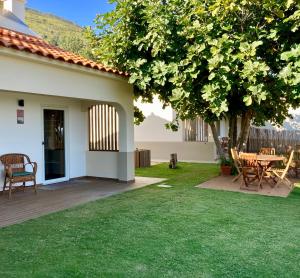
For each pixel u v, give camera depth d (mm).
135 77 8070
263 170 8133
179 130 16359
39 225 5117
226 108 7219
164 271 3477
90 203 6691
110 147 9961
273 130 16828
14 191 7930
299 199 7027
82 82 7430
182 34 7613
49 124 9117
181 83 7586
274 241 4383
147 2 8070
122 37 8383
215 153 15562
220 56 6871
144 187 8578
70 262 3695
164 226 5059
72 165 9891
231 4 6703
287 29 7062
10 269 3502
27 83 6074
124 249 4094
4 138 7797
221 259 3785
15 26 9930
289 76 6645
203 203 6629
